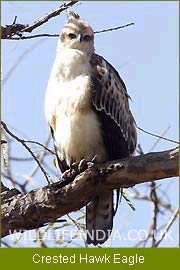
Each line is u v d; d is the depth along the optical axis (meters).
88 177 9.19
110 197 10.91
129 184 9.14
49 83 11.42
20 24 9.56
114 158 11.43
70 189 9.31
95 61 11.38
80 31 11.57
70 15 11.93
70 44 11.55
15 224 9.59
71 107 11.05
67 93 11.10
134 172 8.93
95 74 11.23
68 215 10.26
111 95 11.36
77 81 11.12
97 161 11.31
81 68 11.22
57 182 9.66
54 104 11.25
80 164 9.90
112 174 9.07
